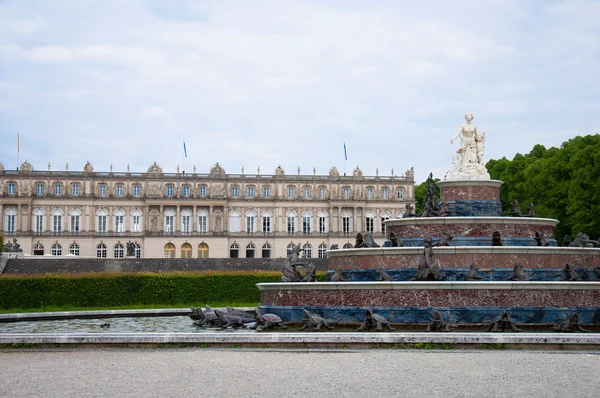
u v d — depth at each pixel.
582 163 79.75
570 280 29.12
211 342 21.80
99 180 142.25
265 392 15.51
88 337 21.75
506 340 21.20
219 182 145.25
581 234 32.66
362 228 148.88
